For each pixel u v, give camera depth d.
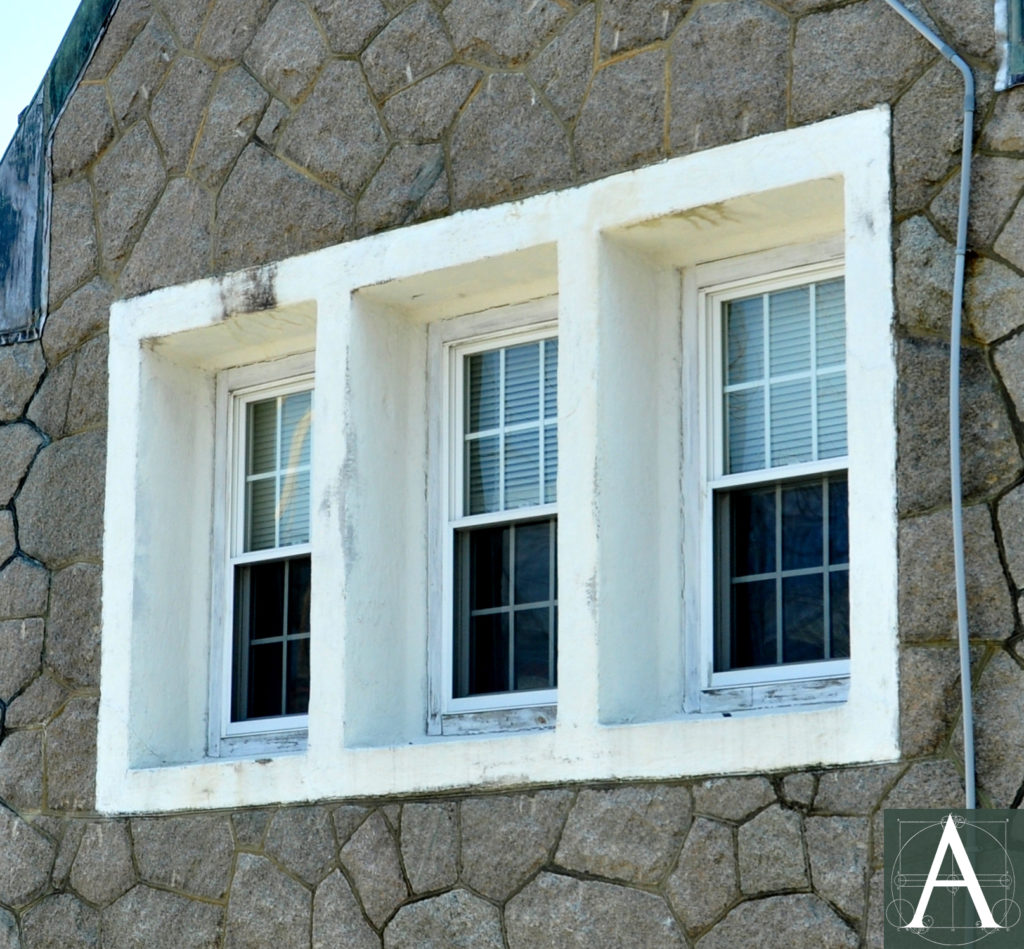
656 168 10.38
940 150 9.47
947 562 9.09
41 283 13.16
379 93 11.62
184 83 12.66
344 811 10.84
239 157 12.20
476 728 11.12
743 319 10.64
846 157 9.72
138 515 12.24
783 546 10.27
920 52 9.62
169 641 12.27
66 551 12.57
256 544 12.44
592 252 10.52
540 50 11.00
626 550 10.35
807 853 9.20
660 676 10.41
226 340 12.37
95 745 12.07
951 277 9.33
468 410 11.62
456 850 10.36
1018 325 9.12
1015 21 9.38
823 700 9.91
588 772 9.96
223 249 12.15
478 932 10.18
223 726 12.23
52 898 12.03
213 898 11.27
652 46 10.56
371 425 11.44
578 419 10.38
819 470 10.15
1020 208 9.21
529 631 11.11
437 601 11.44
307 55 12.02
